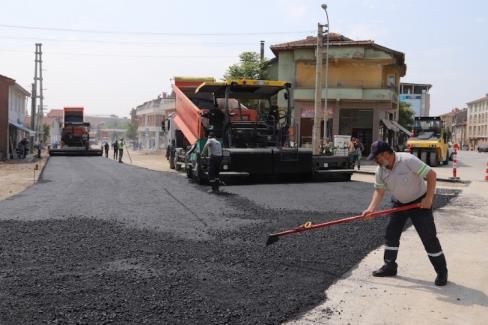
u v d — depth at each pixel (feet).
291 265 20.43
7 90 122.52
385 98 124.47
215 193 42.96
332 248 23.24
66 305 15.44
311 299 16.49
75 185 51.88
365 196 40.91
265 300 16.29
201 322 14.38
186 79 70.33
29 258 21.08
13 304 15.46
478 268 20.31
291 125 55.11
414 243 24.34
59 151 143.33
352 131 129.49
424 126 102.78
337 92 125.39
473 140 370.32
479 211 34.86
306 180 53.83
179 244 23.88
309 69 130.11
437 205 37.01
